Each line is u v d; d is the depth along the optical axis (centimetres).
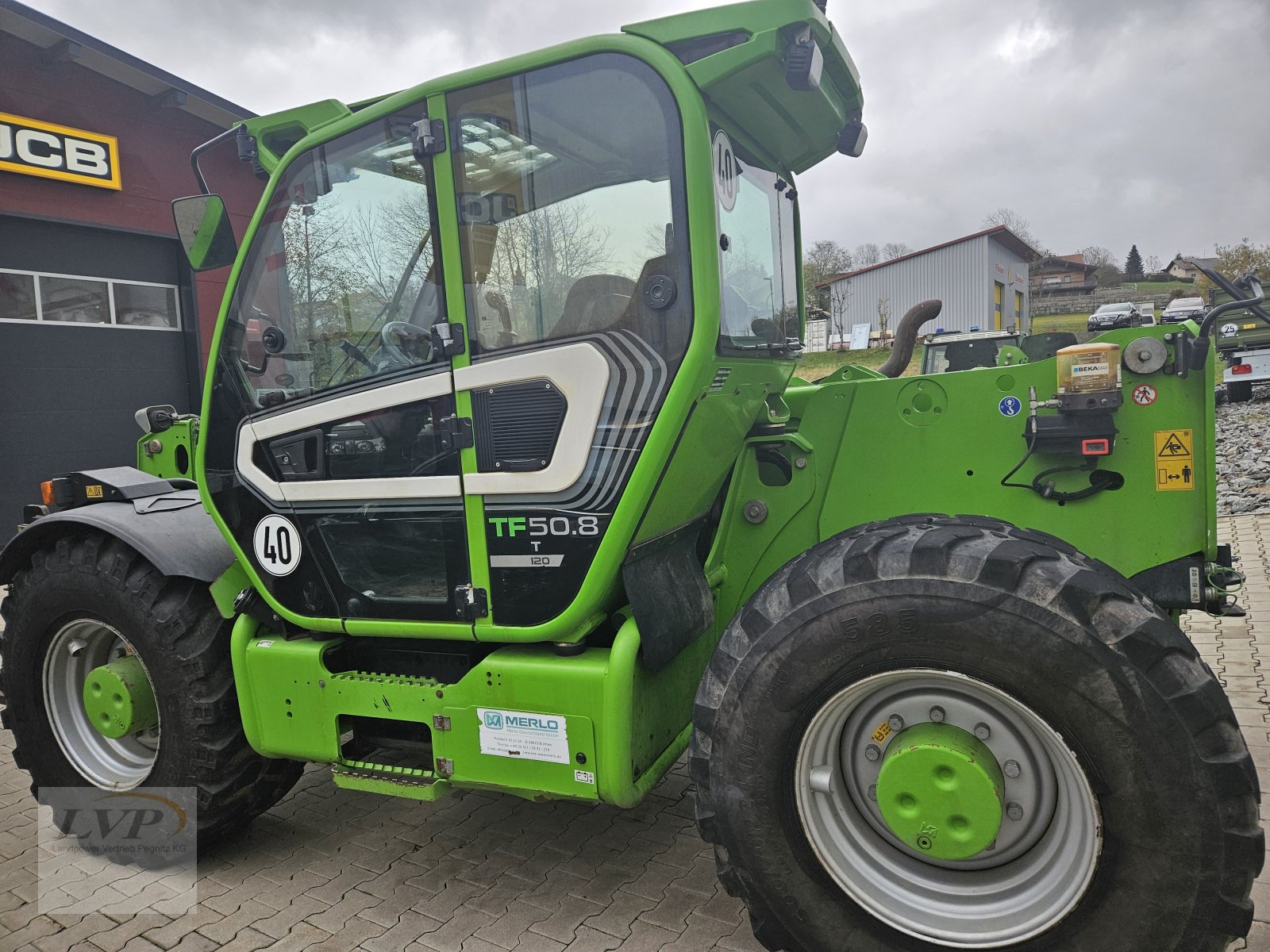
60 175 810
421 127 214
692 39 202
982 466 231
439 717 225
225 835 282
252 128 250
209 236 252
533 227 208
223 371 251
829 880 188
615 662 204
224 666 268
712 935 226
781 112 234
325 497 237
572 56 202
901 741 187
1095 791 166
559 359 205
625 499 202
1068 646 165
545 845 278
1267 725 343
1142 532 213
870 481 242
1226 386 1399
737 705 190
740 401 228
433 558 226
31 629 293
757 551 253
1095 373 206
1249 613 488
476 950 224
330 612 243
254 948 230
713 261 198
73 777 296
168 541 267
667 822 290
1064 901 172
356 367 230
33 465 811
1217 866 159
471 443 216
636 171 200
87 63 813
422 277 220
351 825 299
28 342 805
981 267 2895
